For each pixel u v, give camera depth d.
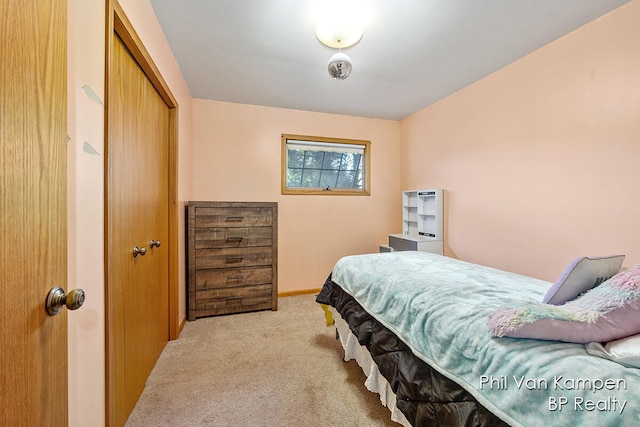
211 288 2.71
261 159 3.36
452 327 1.02
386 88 2.87
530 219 2.19
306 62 2.36
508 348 0.83
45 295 0.64
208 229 2.69
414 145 3.65
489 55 2.22
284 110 3.45
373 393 1.60
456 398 0.92
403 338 1.22
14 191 0.55
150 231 1.77
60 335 0.70
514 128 2.31
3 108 0.52
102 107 1.04
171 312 2.25
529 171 2.19
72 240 0.85
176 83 2.32
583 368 0.69
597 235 1.77
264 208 2.87
